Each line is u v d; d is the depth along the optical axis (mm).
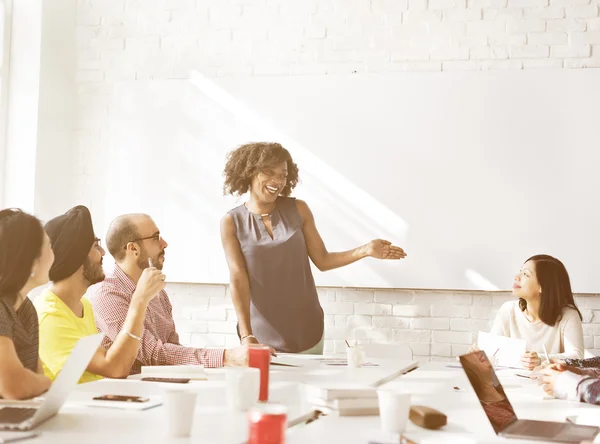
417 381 2092
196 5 4039
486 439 1285
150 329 2457
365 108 3801
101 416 1416
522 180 3645
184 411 1252
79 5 4137
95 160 4074
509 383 2129
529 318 3059
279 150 3080
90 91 4098
